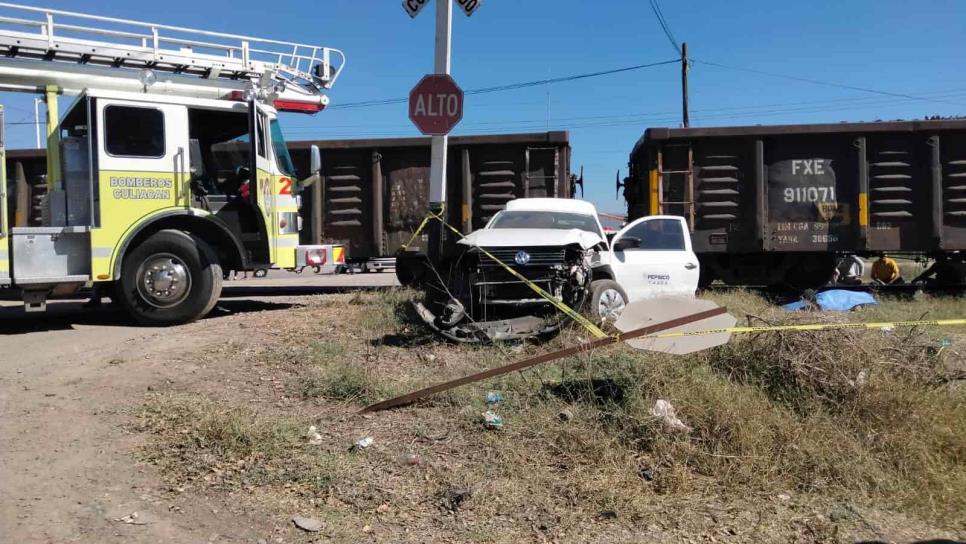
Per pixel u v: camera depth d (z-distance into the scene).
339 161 13.18
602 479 3.97
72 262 8.34
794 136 11.90
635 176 13.99
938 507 3.72
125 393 5.58
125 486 3.97
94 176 8.32
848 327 5.18
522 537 3.44
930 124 11.66
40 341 7.85
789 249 12.05
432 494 3.87
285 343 7.23
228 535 3.45
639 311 5.40
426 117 7.63
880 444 4.23
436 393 5.38
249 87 9.39
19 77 8.91
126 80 9.49
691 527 3.51
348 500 3.80
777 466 4.04
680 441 4.30
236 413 4.92
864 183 11.85
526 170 12.71
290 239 9.66
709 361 5.46
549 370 5.91
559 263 7.25
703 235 12.17
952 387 4.95
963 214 11.79
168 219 8.93
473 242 7.35
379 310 8.84
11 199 13.57
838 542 3.38
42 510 3.69
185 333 8.02
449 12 7.50
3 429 4.83
